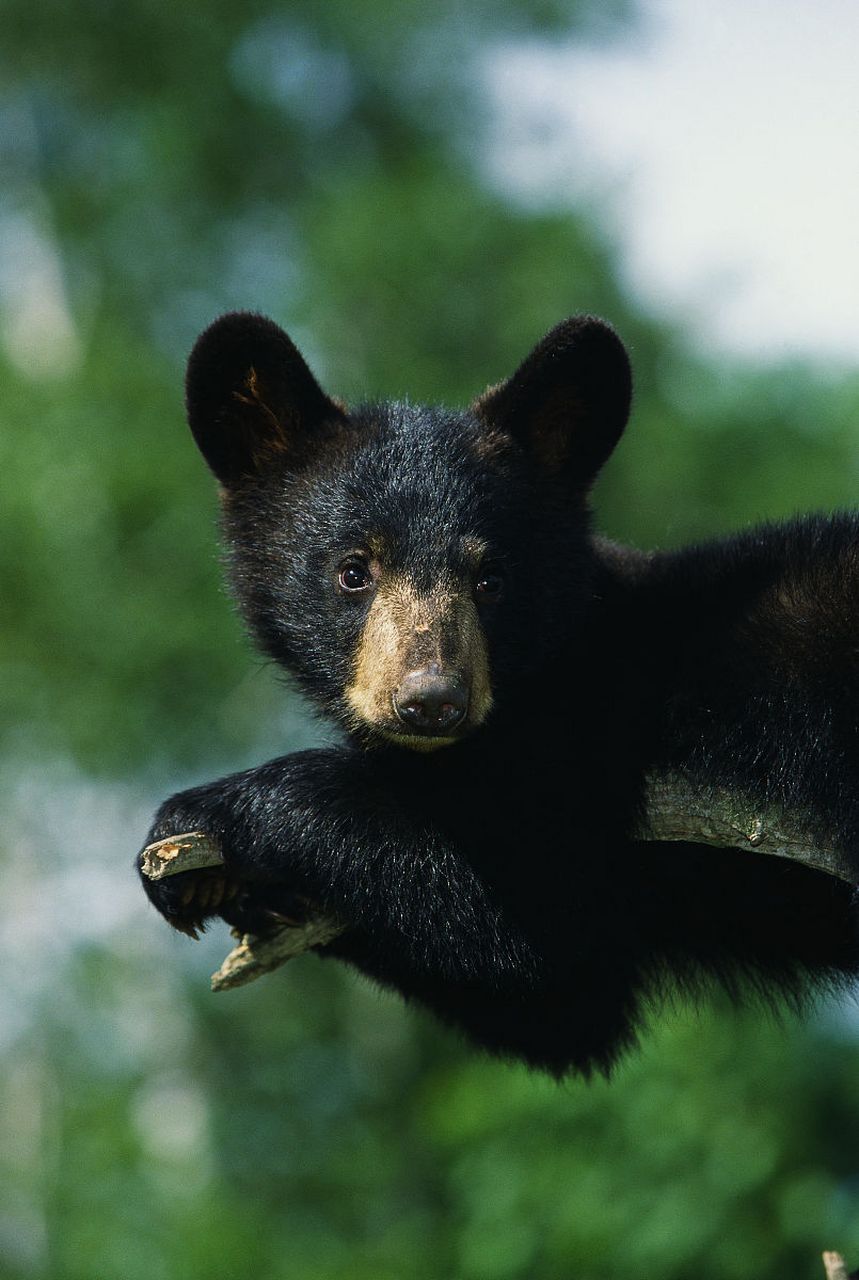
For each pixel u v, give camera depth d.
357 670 6.39
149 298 25.67
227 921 6.37
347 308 22.39
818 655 6.40
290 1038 21.42
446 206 22.45
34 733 21.12
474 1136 14.74
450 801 6.26
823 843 6.29
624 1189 13.93
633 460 22.56
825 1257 5.28
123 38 27.02
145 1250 18.42
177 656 20.75
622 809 6.39
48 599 20.92
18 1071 23.16
